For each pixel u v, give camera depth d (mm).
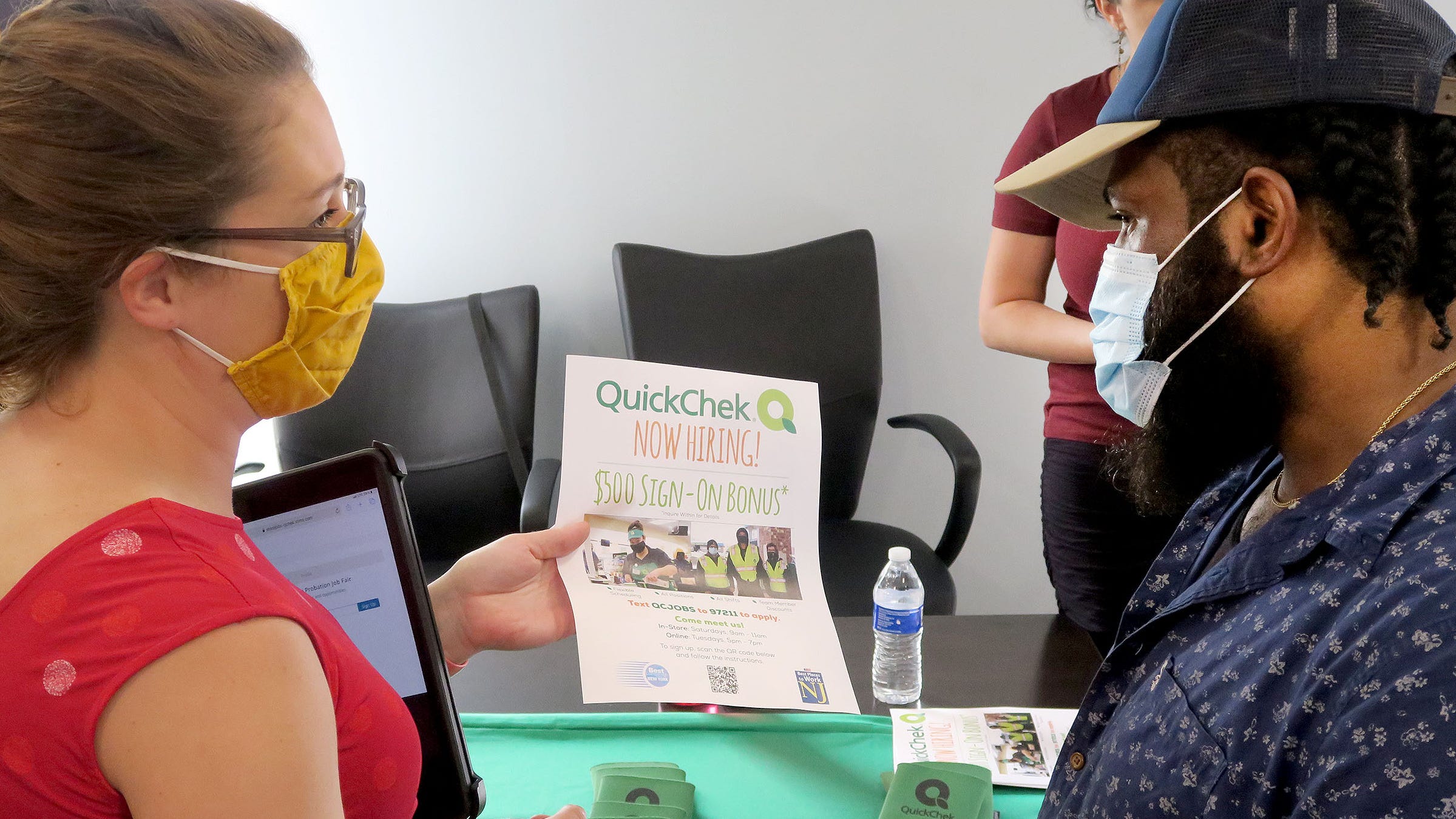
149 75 531
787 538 1185
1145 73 696
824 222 2576
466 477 2352
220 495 636
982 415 2691
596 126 2516
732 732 1132
